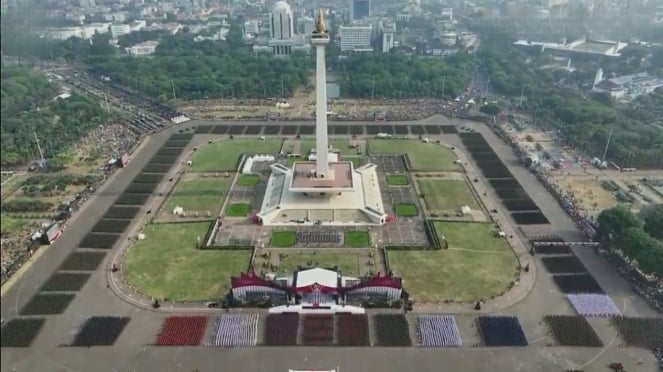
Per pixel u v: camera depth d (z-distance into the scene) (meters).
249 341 135.50
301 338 137.25
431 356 131.12
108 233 188.75
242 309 148.50
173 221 197.75
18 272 165.00
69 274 164.00
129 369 127.19
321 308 147.50
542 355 131.38
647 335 137.12
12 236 186.25
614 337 136.88
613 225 172.88
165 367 127.69
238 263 170.00
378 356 131.12
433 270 165.88
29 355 131.38
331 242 182.62
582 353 131.88
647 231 172.88
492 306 149.25
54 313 146.12
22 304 150.00
